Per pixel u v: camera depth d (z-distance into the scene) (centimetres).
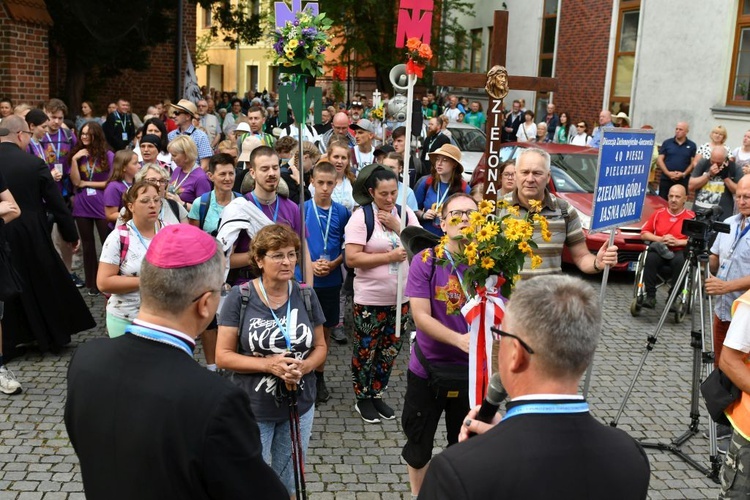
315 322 372
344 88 2764
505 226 337
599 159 412
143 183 461
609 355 703
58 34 1614
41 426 506
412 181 852
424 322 354
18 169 608
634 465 180
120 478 197
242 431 196
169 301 207
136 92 1969
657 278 823
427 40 536
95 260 806
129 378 201
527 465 170
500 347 194
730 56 1436
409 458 379
